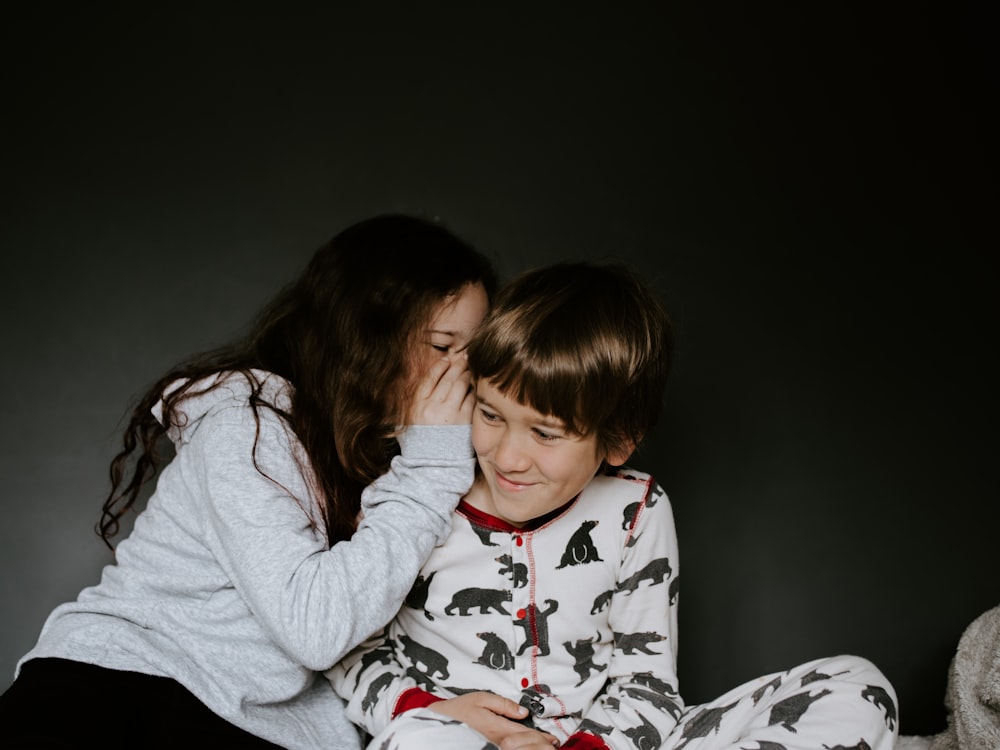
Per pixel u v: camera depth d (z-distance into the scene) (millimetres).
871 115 2285
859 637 2213
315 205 2211
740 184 2266
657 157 2260
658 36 2264
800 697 1300
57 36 2164
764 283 2262
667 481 2230
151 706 1266
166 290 2178
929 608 2217
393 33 2232
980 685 1700
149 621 1334
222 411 1380
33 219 2156
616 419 1318
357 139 2223
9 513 2139
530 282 1344
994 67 2283
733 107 2268
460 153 2236
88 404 2156
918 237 2279
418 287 1416
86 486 2150
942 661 2207
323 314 1481
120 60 2178
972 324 2268
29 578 2139
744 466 2240
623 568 1487
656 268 2252
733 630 2213
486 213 2236
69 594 2145
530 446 1282
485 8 2248
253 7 2203
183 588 1354
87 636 1308
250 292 2191
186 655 1313
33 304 2154
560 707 1428
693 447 2238
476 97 2242
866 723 1248
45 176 2160
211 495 1323
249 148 2201
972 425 2256
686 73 2266
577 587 1441
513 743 1238
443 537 1385
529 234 2238
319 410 1451
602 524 1460
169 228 2182
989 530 2236
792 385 2252
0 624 2127
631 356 1294
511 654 1430
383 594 1276
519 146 2244
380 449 1463
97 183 2170
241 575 1284
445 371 1424
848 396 2254
